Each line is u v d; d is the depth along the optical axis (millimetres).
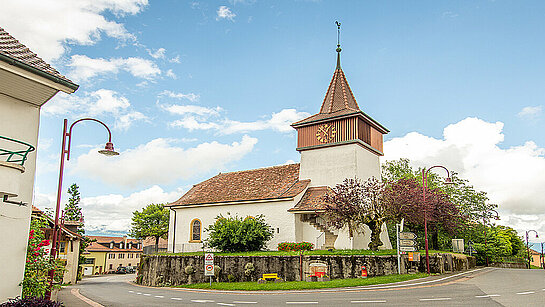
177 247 38906
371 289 19641
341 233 31766
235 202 35719
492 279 22891
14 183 9891
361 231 32625
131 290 26812
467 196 45531
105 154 15930
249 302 17297
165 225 78938
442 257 27031
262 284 24562
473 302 14547
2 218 11070
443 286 19625
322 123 35938
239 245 32062
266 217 34312
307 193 34781
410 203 27797
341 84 37938
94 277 59938
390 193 28719
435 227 36375
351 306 14633
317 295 18562
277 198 33625
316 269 24594
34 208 22922
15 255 11234
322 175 35281
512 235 78375
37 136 11852
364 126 35562
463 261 32500
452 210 34219
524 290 17672
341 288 20906
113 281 43531
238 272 28062
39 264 13336
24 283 11898
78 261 40938
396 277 23250
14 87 10922
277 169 40438
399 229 27047
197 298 19891
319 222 33031
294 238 32531
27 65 10203
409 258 25609
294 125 37219
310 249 30406
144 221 78250
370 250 28375
